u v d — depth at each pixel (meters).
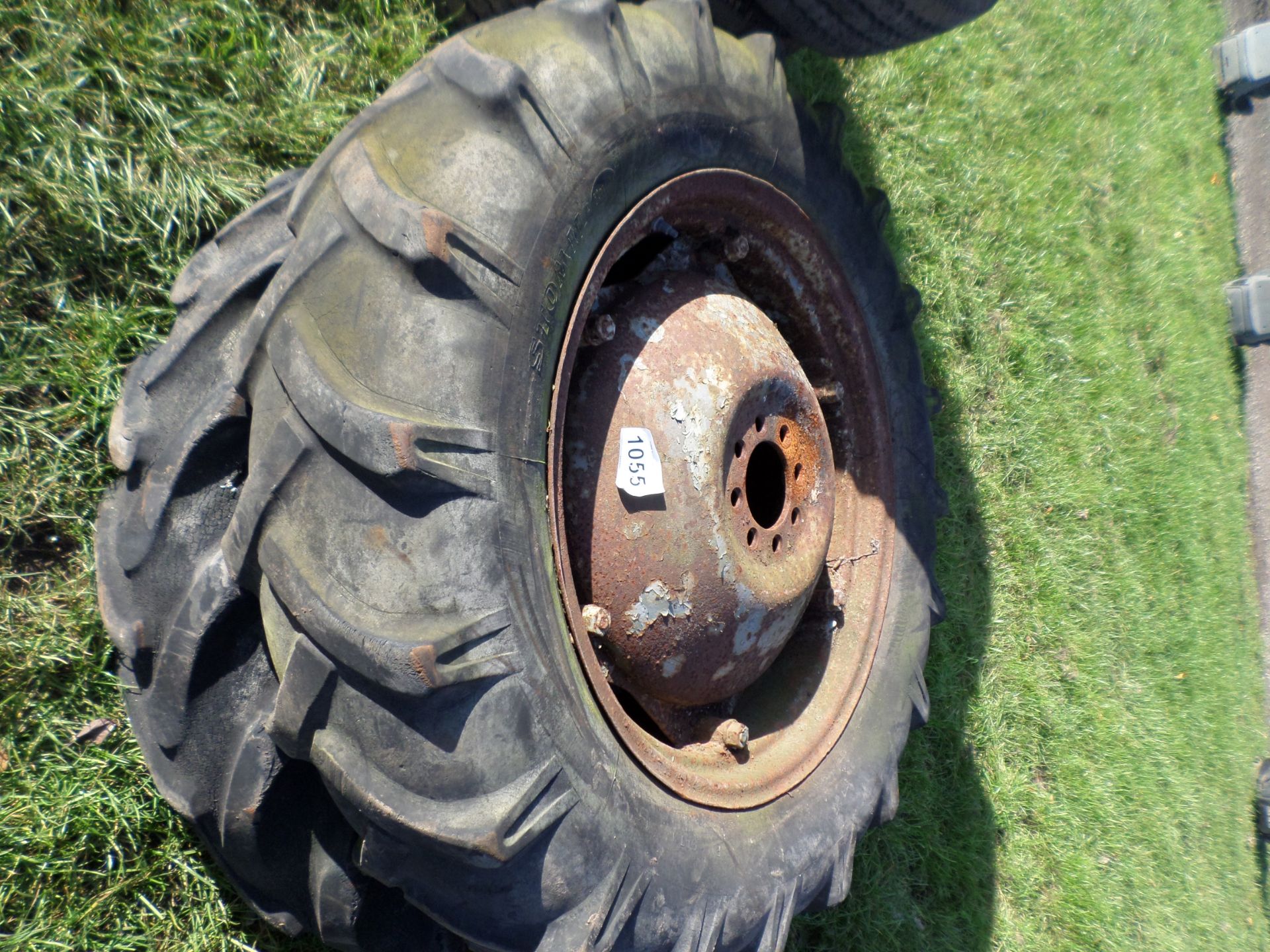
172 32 2.29
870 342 2.74
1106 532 4.62
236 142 2.34
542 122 1.65
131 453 1.78
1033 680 4.04
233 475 1.78
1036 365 4.43
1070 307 4.72
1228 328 6.08
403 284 1.50
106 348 2.11
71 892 1.93
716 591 1.99
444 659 1.44
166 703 1.74
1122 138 5.39
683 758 2.08
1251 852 5.19
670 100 1.91
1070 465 4.52
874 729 2.62
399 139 1.61
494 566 1.54
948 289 4.07
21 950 1.86
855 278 2.67
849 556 2.71
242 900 2.02
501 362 1.58
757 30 2.62
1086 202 4.97
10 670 1.94
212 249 2.01
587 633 1.82
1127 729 4.41
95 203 2.12
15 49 2.12
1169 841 4.47
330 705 1.50
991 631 3.96
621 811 1.74
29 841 1.88
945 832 3.60
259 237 2.01
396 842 1.53
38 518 2.02
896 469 2.84
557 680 1.64
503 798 1.53
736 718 2.42
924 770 3.55
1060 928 3.84
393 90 1.70
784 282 2.52
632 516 1.92
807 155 2.40
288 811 1.78
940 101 4.30
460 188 1.56
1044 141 4.85
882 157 3.92
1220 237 6.24
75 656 1.98
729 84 2.09
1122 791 4.29
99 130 2.17
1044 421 4.43
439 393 1.50
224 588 1.68
